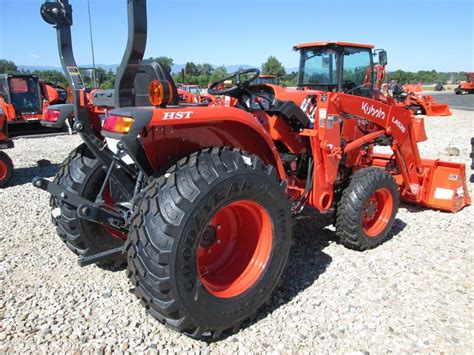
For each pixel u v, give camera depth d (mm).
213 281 2688
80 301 3076
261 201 2650
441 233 4375
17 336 2662
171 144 2600
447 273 3473
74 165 3264
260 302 2754
